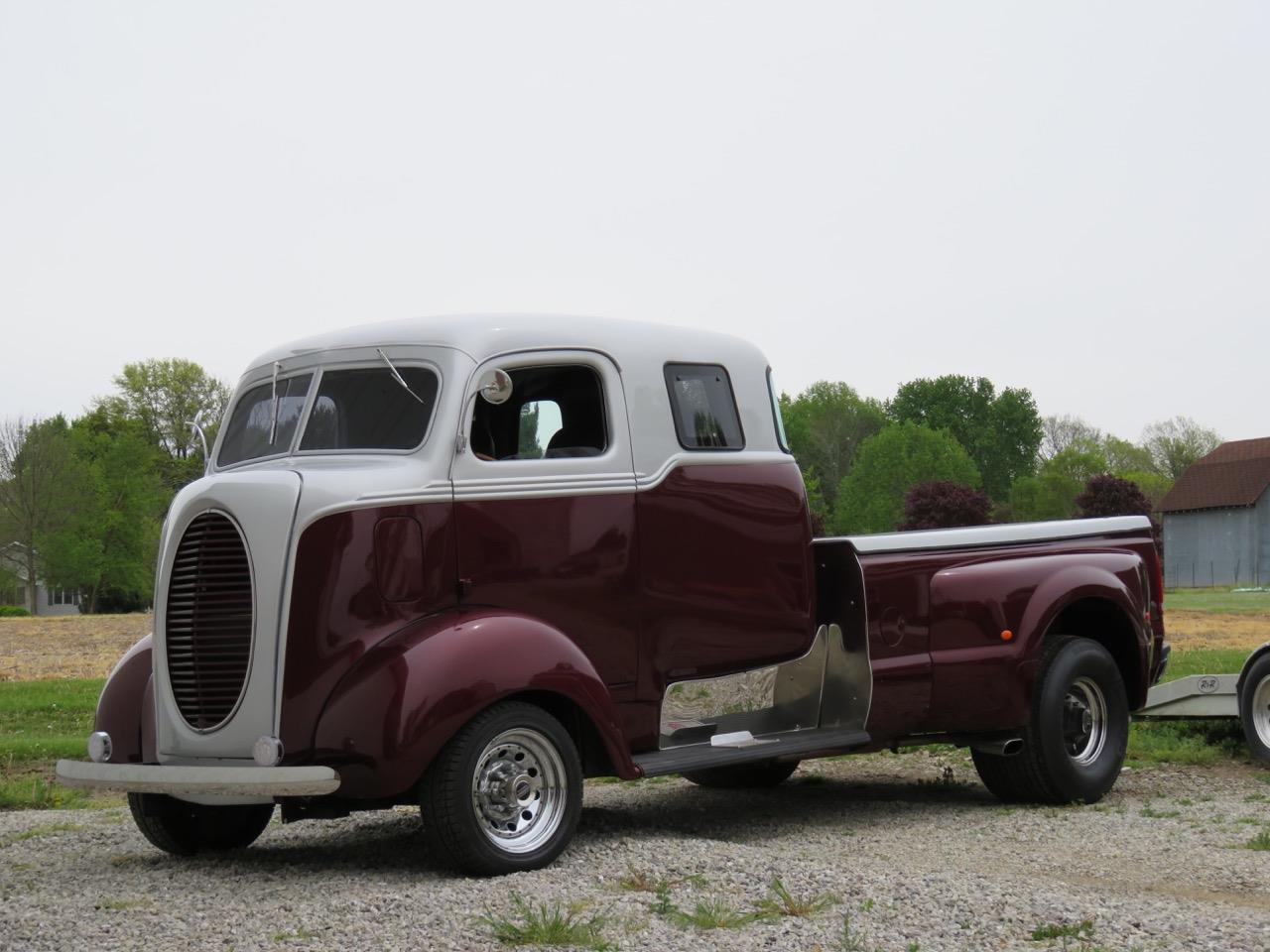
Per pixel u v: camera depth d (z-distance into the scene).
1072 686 8.60
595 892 5.57
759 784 9.70
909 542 8.22
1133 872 6.37
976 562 8.43
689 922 5.01
